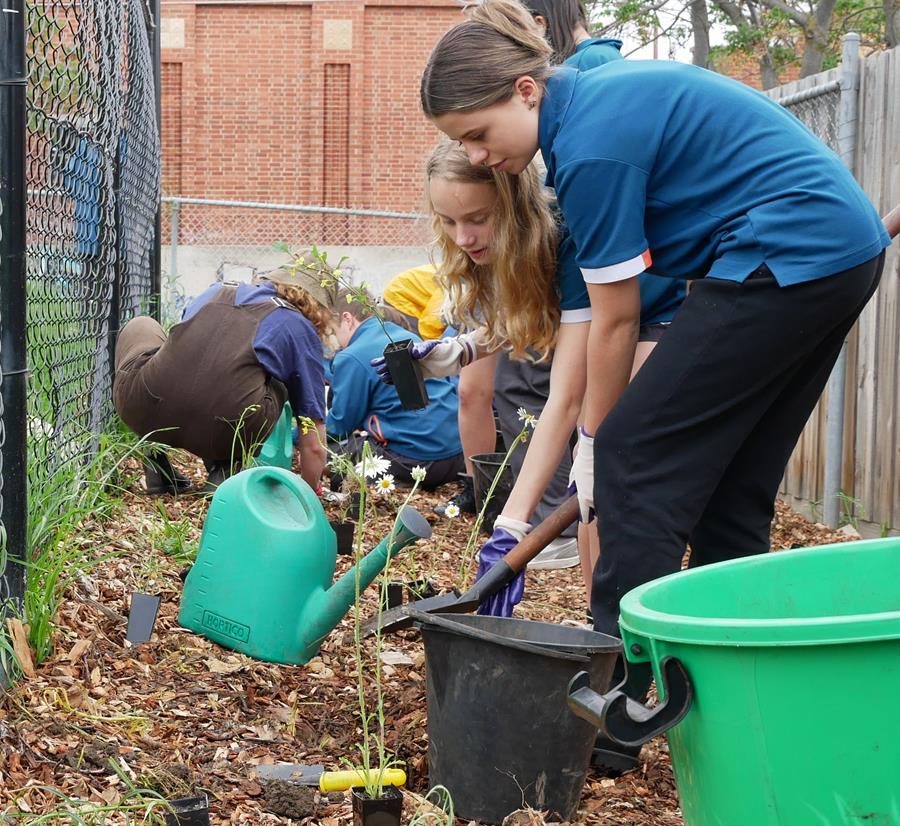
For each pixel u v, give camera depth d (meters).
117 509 4.00
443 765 2.25
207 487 4.65
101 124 4.29
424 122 19.52
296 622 2.95
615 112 2.30
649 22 16.22
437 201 2.82
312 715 2.70
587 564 3.27
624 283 2.37
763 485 2.59
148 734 2.44
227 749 2.43
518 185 2.72
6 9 2.71
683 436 2.31
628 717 1.57
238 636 2.97
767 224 2.27
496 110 2.35
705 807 1.60
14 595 2.69
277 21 19.25
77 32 3.87
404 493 5.47
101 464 4.34
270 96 19.36
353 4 19.19
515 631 2.37
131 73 5.36
